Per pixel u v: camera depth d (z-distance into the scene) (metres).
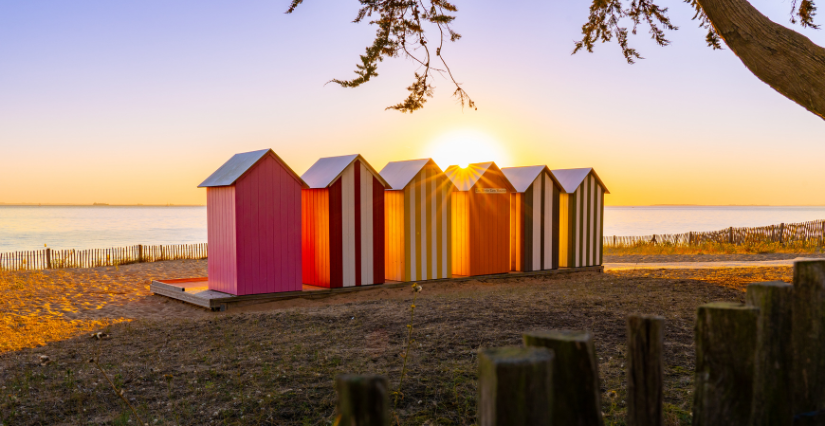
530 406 1.70
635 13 10.80
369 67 10.02
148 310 12.00
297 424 4.59
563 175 19.38
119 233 72.94
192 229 84.88
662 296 11.08
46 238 62.22
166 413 4.97
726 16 6.65
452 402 4.95
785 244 29.20
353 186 13.89
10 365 6.86
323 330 8.40
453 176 16.97
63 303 12.78
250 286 12.23
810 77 6.13
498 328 7.96
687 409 4.54
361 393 1.64
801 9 8.98
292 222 12.95
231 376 6.02
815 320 2.63
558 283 15.20
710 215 190.50
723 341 2.35
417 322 8.61
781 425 2.59
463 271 16.17
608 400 4.86
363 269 14.04
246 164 12.42
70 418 4.94
